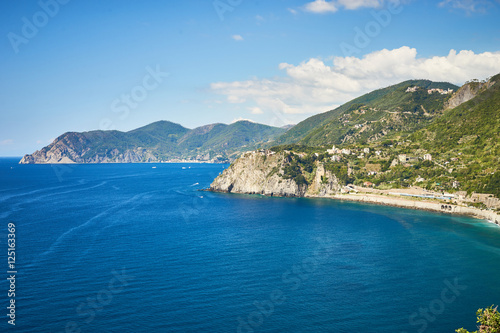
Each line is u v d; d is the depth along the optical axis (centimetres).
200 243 16750
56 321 9638
